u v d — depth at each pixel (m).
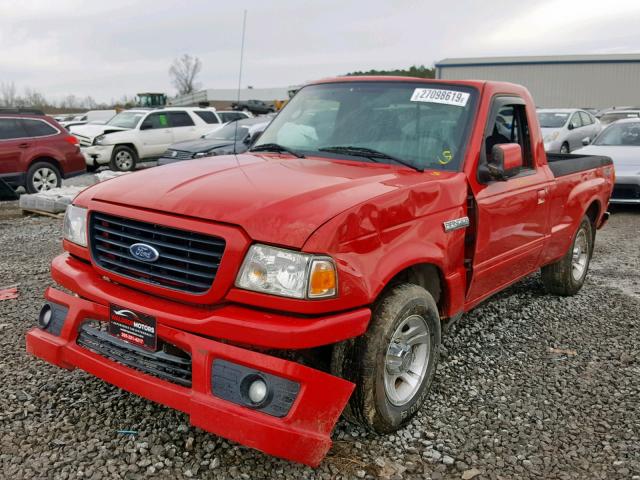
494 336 4.88
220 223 2.80
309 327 2.66
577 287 5.95
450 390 3.88
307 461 2.66
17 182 12.25
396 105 4.19
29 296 5.56
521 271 4.72
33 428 3.25
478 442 3.29
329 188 3.08
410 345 3.32
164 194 3.09
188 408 2.77
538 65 43.41
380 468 3.02
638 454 3.21
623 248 8.24
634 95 42.34
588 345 4.73
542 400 3.79
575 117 17.48
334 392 2.73
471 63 44.31
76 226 3.40
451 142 3.89
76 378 3.85
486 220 3.86
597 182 5.91
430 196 3.37
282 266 2.68
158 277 2.95
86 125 19.53
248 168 3.54
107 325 3.14
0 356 4.17
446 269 3.50
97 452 3.05
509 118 4.46
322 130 4.26
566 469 3.07
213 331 2.74
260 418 2.62
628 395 3.89
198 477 2.89
